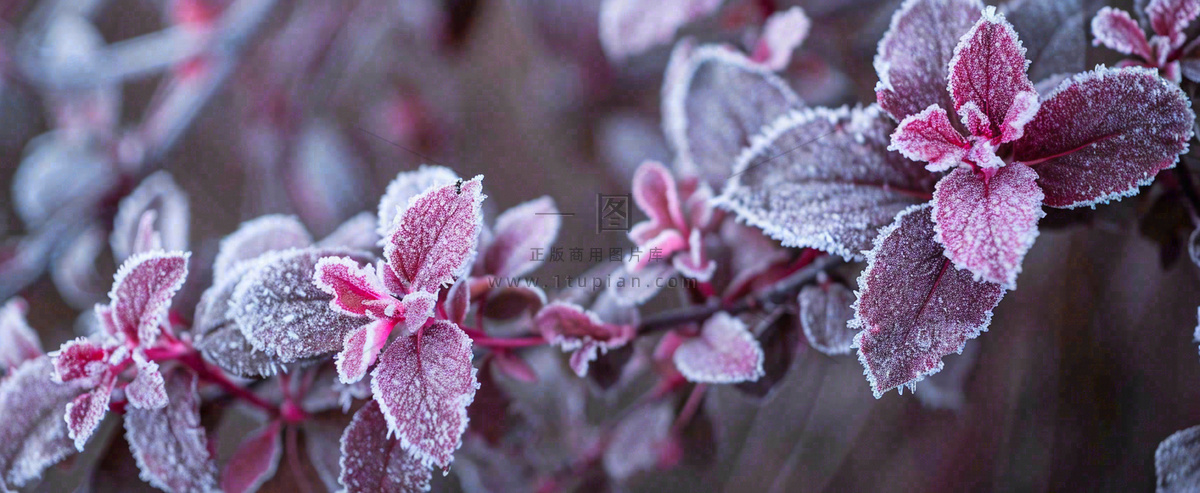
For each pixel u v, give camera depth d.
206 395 0.32
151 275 0.30
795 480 0.45
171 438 0.31
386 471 0.30
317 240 0.44
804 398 0.45
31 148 0.56
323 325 0.30
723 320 0.33
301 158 0.49
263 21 0.51
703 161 0.33
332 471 0.32
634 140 0.47
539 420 0.38
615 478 0.39
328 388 0.32
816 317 0.33
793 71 0.39
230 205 0.58
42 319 0.50
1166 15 0.31
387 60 0.52
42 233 0.47
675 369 0.37
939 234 0.29
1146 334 0.39
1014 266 0.28
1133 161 0.29
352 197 0.45
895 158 0.31
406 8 0.50
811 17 0.39
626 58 0.45
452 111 0.49
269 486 0.32
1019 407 0.40
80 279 0.47
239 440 0.38
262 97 0.54
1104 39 0.31
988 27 0.29
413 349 0.29
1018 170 0.29
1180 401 0.38
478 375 0.33
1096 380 0.39
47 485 0.36
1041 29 0.32
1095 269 0.40
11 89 0.55
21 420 0.32
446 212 0.29
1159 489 0.32
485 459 0.37
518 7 0.49
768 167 0.31
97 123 0.52
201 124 0.58
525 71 0.50
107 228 0.48
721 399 0.45
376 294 0.29
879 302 0.29
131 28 0.66
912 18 0.30
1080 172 0.29
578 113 0.48
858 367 0.42
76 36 0.51
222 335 0.30
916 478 0.42
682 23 0.39
